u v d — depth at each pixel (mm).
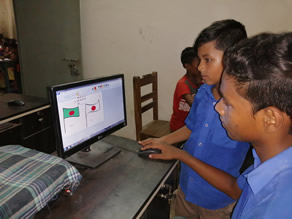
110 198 828
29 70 2979
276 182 393
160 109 2762
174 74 2596
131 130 2988
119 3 2645
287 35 371
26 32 2846
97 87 1068
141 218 871
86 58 3021
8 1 3723
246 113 397
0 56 3545
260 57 364
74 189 839
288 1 2021
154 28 2555
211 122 960
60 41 2793
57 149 939
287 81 342
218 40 824
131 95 2883
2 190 666
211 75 866
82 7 2836
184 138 1182
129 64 2795
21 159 820
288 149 400
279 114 363
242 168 1327
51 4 2697
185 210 1157
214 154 978
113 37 2787
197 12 2332
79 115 998
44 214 749
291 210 352
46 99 1903
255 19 2158
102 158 1072
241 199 544
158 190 933
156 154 926
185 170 1091
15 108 1668
